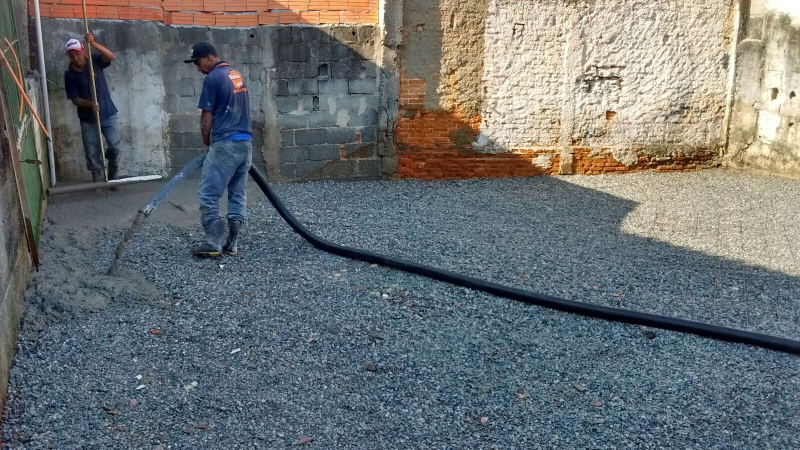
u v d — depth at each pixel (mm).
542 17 10281
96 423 4141
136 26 8883
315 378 4691
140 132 9180
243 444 4012
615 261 7141
